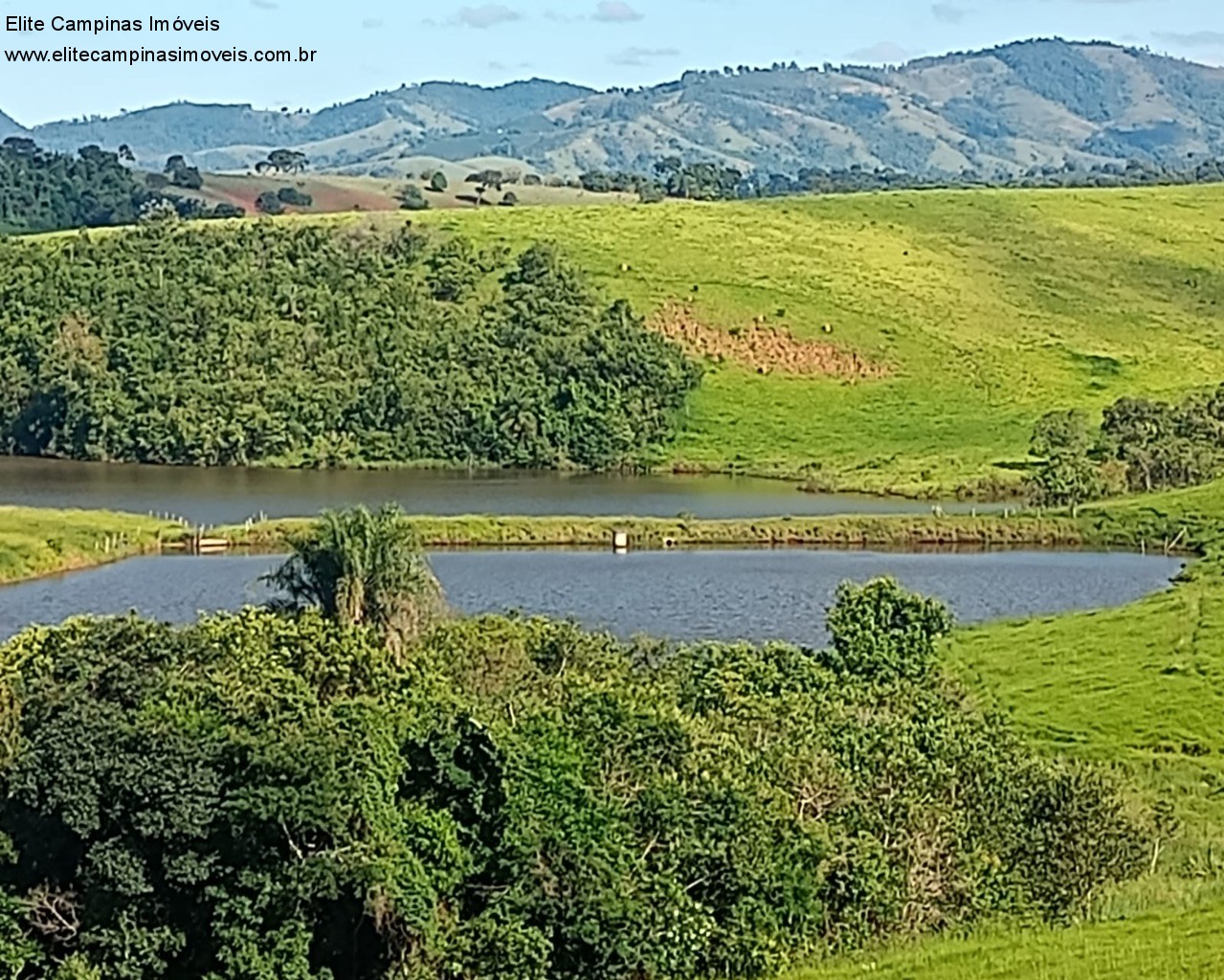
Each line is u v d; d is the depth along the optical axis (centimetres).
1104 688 7250
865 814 4188
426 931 3575
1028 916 4097
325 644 4800
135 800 3628
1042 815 4378
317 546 6247
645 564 11344
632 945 3722
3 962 3669
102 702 4031
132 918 3659
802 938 3909
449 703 4194
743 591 10169
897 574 11000
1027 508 13538
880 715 5019
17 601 9712
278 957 3572
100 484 15675
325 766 3609
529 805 3741
